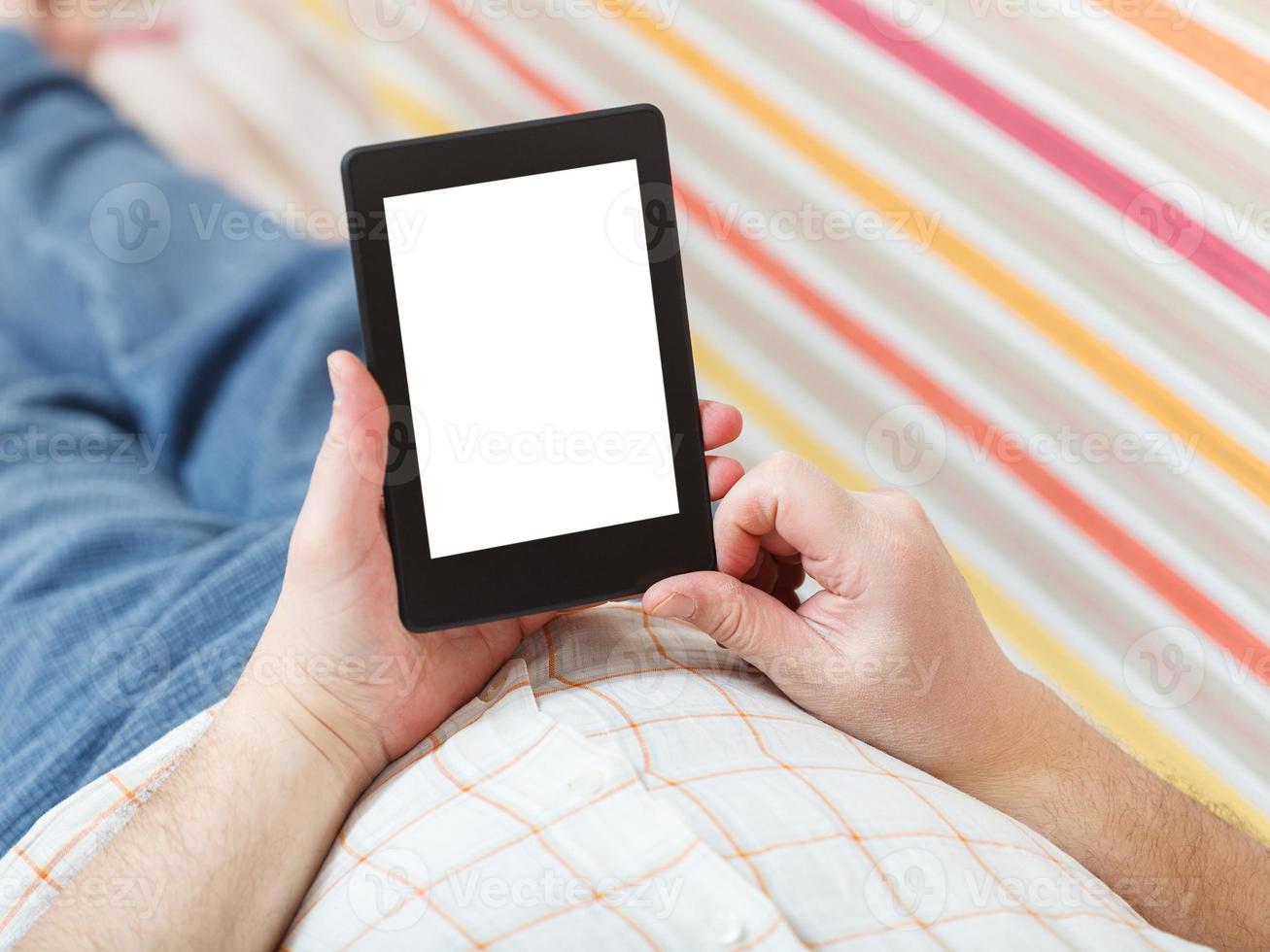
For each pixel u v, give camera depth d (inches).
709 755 21.3
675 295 23.7
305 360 42.5
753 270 51.1
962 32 49.6
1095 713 44.8
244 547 33.7
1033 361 48.1
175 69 60.2
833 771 21.4
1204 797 40.0
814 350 50.1
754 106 52.2
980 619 23.7
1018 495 47.4
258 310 44.2
